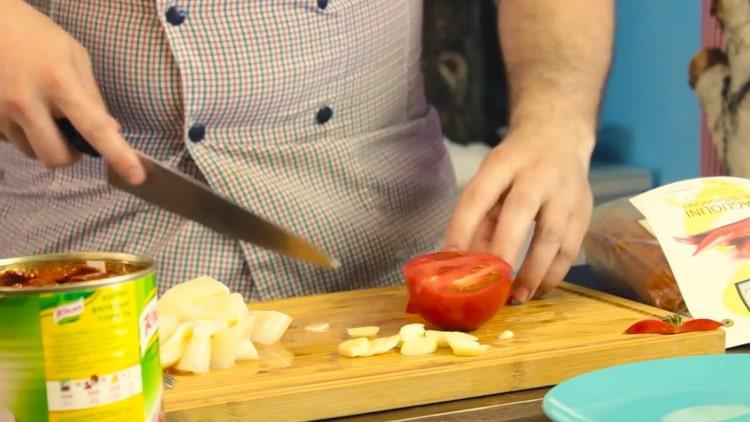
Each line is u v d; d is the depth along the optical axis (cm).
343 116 125
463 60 195
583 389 75
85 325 60
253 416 83
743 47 179
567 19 128
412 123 135
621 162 214
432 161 137
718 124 187
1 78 95
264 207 119
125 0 113
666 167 202
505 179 112
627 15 206
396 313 112
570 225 114
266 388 86
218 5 114
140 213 119
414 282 104
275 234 103
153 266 65
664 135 202
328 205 123
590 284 126
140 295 62
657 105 202
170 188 101
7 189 131
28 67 95
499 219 110
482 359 92
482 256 105
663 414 72
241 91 116
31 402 60
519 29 131
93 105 94
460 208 111
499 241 109
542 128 118
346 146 125
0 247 132
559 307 112
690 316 104
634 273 114
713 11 185
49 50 96
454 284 101
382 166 129
